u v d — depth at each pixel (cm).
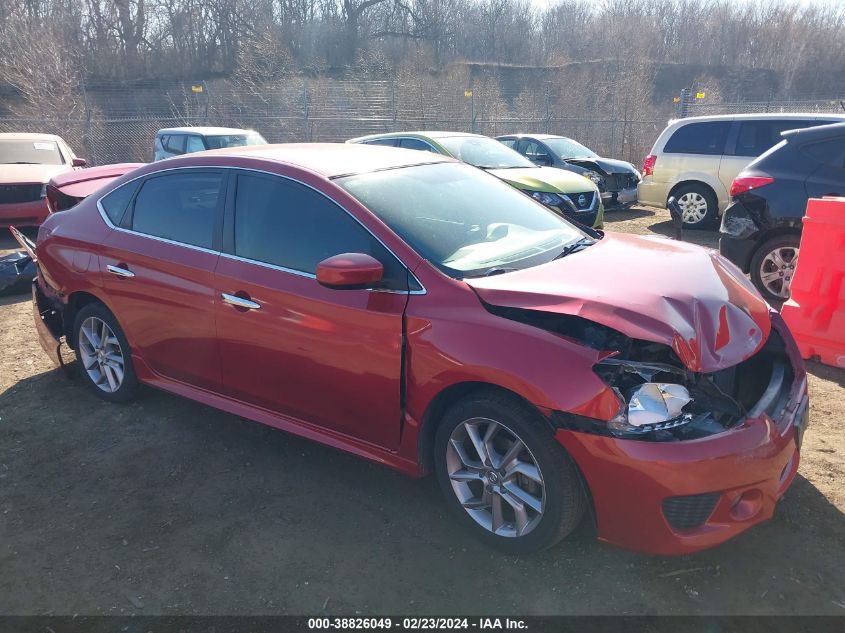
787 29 4400
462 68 3841
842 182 613
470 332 284
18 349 567
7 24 2816
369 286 309
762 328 308
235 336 360
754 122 1030
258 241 355
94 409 453
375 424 322
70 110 2409
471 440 303
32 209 991
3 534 324
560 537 282
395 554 302
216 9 3859
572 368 262
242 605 274
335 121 2386
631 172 1361
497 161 1025
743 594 273
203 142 1417
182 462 385
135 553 308
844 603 267
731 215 679
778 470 272
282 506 341
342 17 4338
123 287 411
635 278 303
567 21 4572
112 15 3606
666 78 4275
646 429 256
